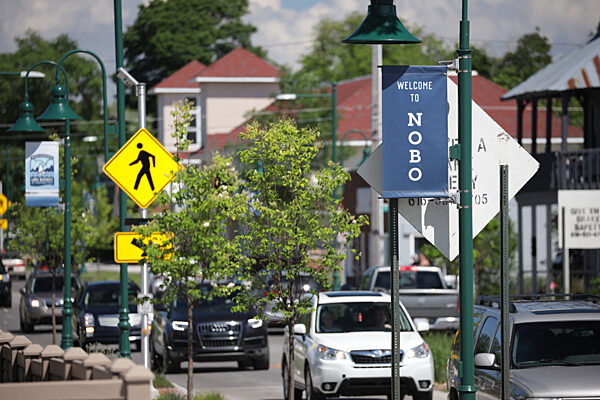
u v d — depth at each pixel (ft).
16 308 364.17
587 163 249.55
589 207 139.23
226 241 125.18
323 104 403.54
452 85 83.56
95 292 226.17
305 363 137.39
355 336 134.92
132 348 228.84
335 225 125.90
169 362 182.29
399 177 81.51
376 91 268.82
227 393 156.97
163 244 124.77
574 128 412.16
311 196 124.98
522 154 84.28
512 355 90.38
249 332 184.96
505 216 81.87
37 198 193.57
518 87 270.05
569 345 90.74
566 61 265.75
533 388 83.61
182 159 133.08
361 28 83.61
